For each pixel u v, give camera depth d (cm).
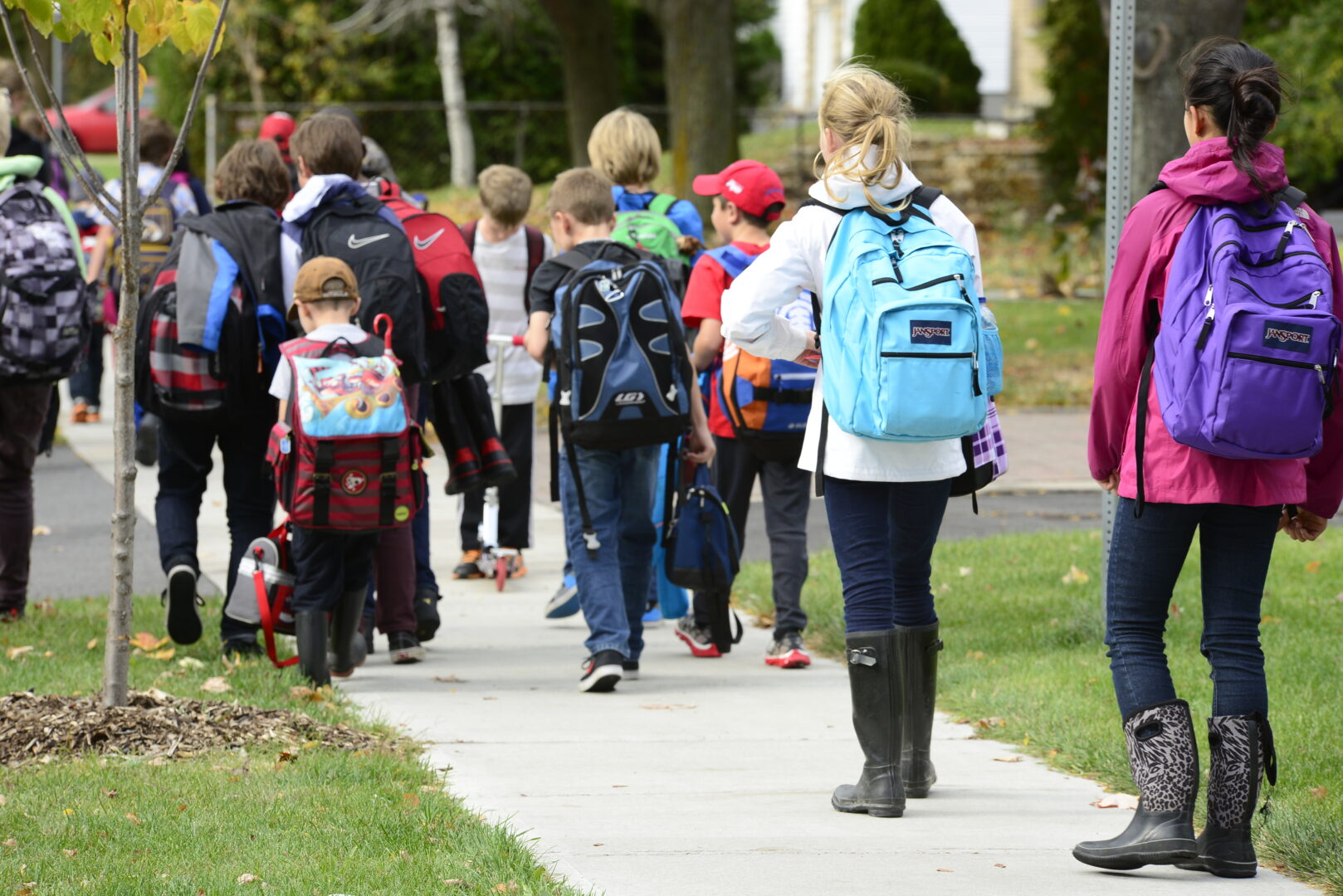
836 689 1911
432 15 9012
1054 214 6888
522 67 9038
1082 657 1994
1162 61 3475
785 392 1936
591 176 1927
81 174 1490
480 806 1355
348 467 1708
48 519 3005
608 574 1889
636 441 1816
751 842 1255
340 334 1750
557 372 1842
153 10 1410
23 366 1953
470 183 8662
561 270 1886
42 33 1412
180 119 8250
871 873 1170
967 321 1240
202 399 1789
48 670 1805
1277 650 1992
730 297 1312
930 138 8088
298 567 1795
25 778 1386
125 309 1514
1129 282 1134
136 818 1255
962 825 1318
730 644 2031
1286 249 1102
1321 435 1102
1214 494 1108
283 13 8625
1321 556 2708
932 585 2519
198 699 1677
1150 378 1131
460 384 2075
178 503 1884
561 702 1814
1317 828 1248
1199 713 1686
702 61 5241
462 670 1991
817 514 3366
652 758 1557
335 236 1823
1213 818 1164
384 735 1605
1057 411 4656
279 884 1102
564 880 1126
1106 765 1512
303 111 8012
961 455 1319
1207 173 1112
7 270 1947
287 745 1522
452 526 3077
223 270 1788
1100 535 2928
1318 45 6275
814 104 11294
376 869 1140
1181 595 2338
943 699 1839
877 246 1262
